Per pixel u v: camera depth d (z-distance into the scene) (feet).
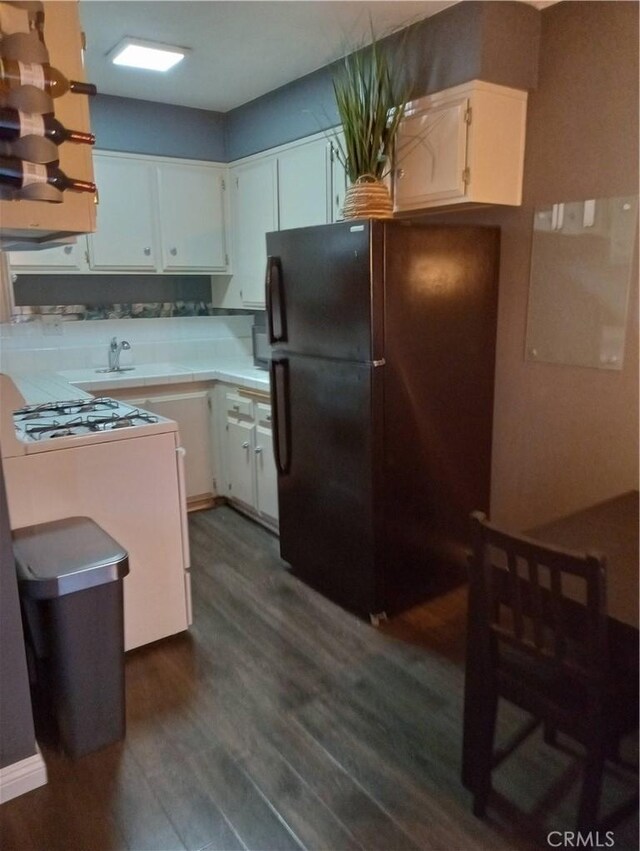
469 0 7.27
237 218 12.91
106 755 6.26
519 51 7.59
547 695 4.85
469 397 8.80
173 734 6.53
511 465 9.11
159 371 12.48
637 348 7.37
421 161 8.18
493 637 5.03
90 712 6.21
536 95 7.90
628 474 7.73
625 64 7.00
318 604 9.13
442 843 5.22
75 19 4.83
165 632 8.09
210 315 14.23
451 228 8.02
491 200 7.90
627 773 5.61
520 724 6.58
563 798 5.56
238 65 9.84
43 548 6.28
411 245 7.66
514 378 8.84
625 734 4.89
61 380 11.28
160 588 7.94
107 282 12.90
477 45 7.27
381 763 6.10
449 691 7.18
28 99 4.23
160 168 12.18
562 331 8.12
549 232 8.04
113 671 6.25
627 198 7.18
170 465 7.73
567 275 7.95
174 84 10.86
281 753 6.24
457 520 9.14
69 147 4.97
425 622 8.64
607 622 4.32
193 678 7.45
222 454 12.61
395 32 8.30
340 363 8.11
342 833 5.33
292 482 9.53
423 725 6.63
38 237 5.84
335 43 8.91
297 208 11.06
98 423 7.59
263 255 12.21
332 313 8.08
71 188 4.75
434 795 5.70
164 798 5.72
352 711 6.85
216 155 12.83
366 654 7.90
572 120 7.58
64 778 5.98
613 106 7.17
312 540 9.37
